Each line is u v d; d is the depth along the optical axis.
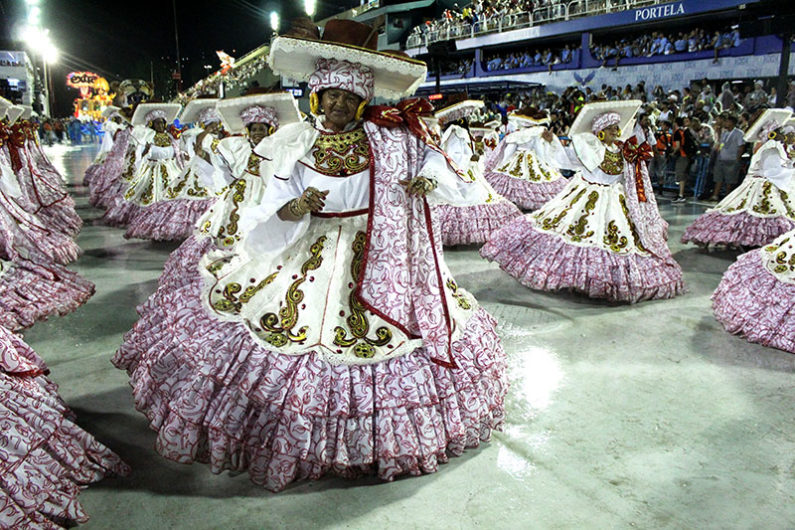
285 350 2.34
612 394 3.31
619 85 18.11
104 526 2.20
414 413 2.39
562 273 4.84
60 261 4.94
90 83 48.22
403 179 2.45
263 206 2.38
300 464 2.38
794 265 4.08
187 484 2.45
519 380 3.47
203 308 2.54
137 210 7.62
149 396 2.52
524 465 2.62
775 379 3.52
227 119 3.96
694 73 16.20
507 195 9.13
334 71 2.38
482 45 22.19
